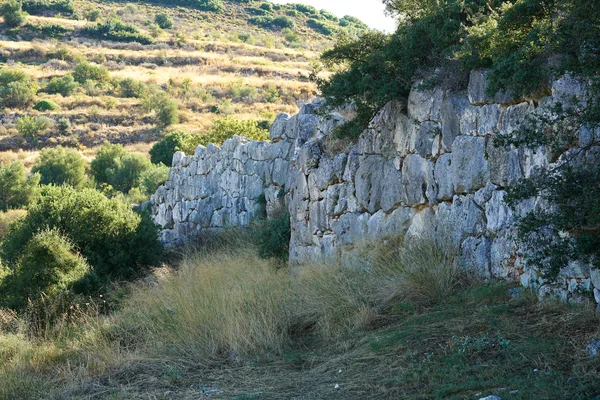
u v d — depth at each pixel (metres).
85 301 14.07
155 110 64.38
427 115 10.12
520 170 8.27
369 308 9.12
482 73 8.93
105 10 125.94
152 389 7.84
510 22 8.33
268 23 128.75
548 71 7.33
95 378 8.54
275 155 19.48
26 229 17.22
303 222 14.30
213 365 8.52
